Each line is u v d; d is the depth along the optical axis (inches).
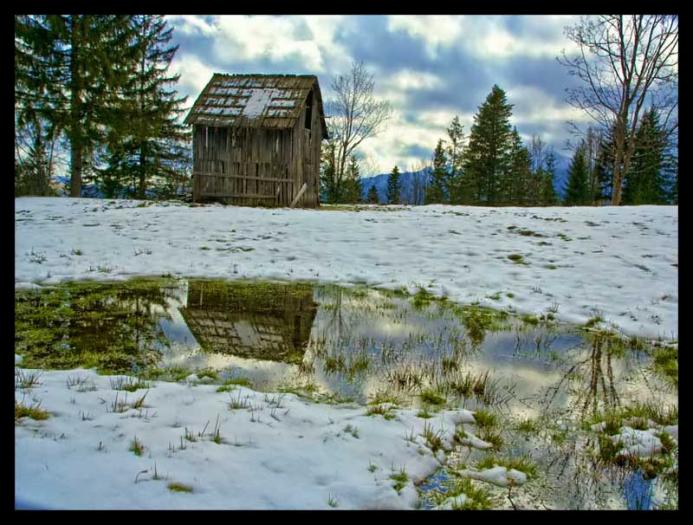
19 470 107.8
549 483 126.8
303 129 794.2
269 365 205.0
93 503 98.7
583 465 136.3
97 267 380.5
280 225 565.3
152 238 491.5
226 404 157.0
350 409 163.8
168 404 154.6
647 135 946.7
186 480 111.0
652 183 1695.4
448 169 2294.5
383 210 802.2
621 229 524.4
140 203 733.3
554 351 235.6
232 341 234.5
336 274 386.3
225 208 695.7
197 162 775.7
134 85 1051.3
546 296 328.8
